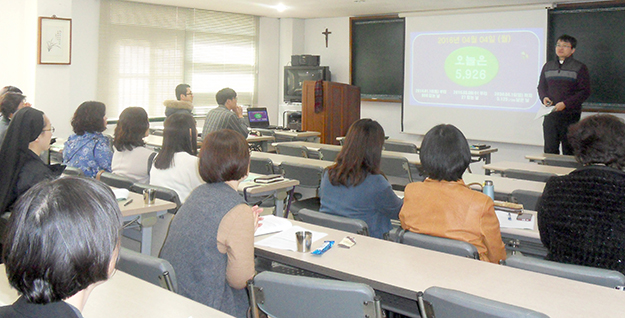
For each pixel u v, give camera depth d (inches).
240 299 73.1
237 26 360.5
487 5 299.0
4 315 26.8
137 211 99.8
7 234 26.9
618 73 267.0
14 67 264.1
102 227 27.5
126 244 111.8
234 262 67.6
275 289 60.9
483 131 308.2
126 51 306.3
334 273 69.1
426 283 64.1
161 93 325.7
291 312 60.9
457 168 81.0
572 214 72.6
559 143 241.6
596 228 70.7
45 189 27.8
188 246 67.9
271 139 257.1
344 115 330.6
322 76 356.2
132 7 305.4
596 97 274.4
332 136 323.6
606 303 57.9
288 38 378.3
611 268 70.0
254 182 131.0
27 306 26.7
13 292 57.3
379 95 351.9
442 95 319.6
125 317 52.1
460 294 53.2
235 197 69.9
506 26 293.1
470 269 68.8
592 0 269.3
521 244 97.6
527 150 301.3
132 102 312.5
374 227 102.0
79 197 27.5
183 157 116.8
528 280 64.9
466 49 308.0
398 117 352.8
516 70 292.7
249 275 68.2
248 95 374.3
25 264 25.9
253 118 305.6
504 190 128.1
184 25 331.9
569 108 235.5
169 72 328.2
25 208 27.0
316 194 165.6
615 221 69.9
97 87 295.9
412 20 325.7
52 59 260.4
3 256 26.9
